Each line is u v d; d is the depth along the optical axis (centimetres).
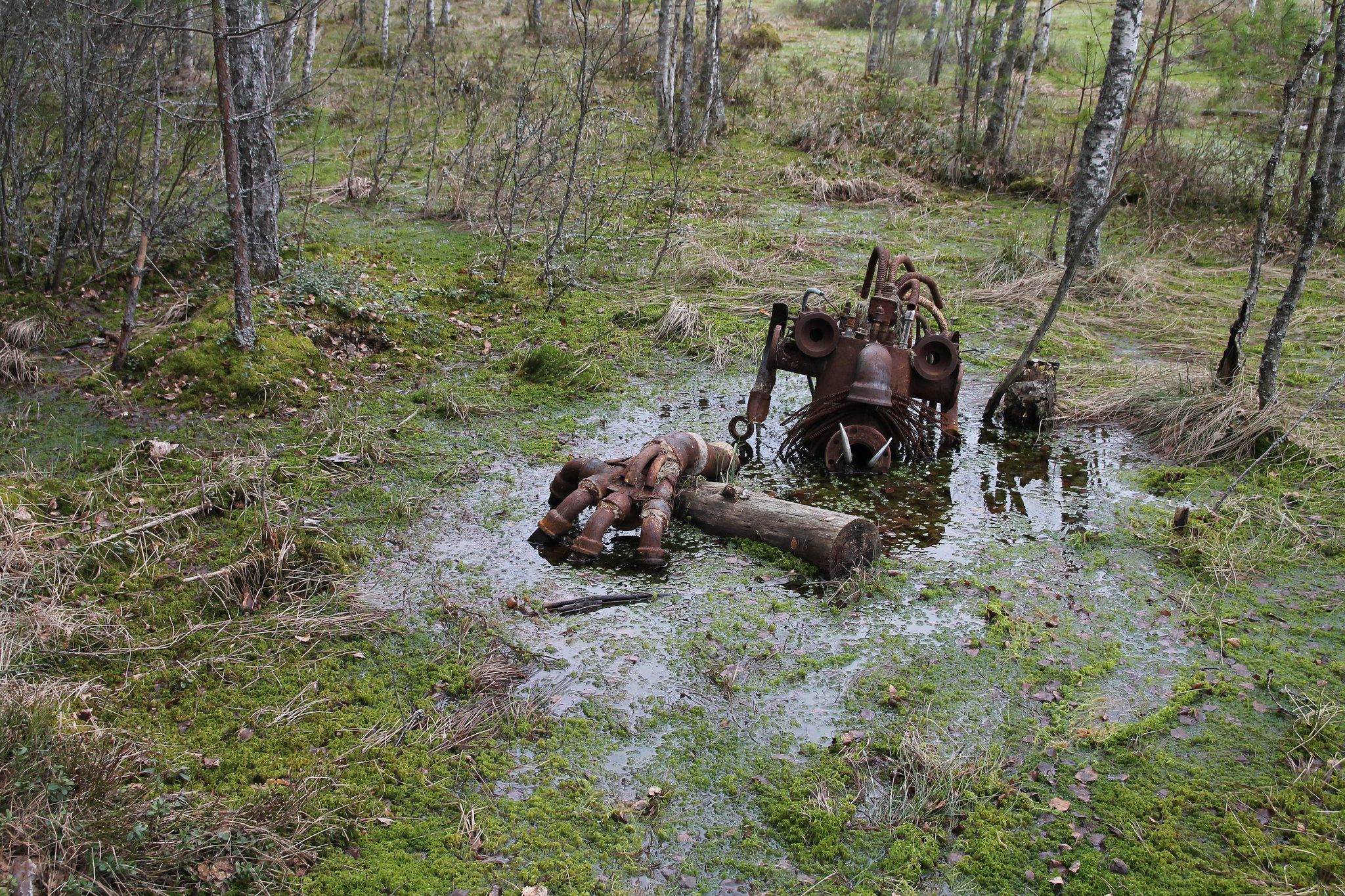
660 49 1711
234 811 354
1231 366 774
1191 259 1241
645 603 520
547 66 2044
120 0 863
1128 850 362
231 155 732
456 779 392
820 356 704
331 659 460
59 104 926
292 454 664
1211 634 495
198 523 571
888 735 421
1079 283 1113
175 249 980
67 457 642
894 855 358
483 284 1019
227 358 761
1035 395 759
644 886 344
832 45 2755
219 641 466
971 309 1056
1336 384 681
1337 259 1220
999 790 391
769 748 414
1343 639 489
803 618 508
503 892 339
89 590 493
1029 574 555
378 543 568
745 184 1561
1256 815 379
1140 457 718
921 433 712
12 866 297
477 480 654
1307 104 1448
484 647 476
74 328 855
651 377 859
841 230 1352
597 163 1241
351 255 1059
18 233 909
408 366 844
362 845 359
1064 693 450
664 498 576
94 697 418
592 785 391
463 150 1463
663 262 1134
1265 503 624
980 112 1923
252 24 839
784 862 357
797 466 705
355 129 1716
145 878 320
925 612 516
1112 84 1062
